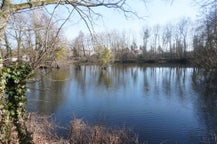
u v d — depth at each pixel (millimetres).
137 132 15102
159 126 16422
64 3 6379
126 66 74125
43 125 10562
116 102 23938
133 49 99750
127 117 18516
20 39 6602
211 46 34250
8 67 6512
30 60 6125
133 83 37906
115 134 11852
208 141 13945
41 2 6191
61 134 12172
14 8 5926
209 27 30719
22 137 6832
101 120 17297
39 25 6203
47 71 6832
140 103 23547
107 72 55594
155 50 91875
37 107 19219
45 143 8961
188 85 34750
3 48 7086
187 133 15156
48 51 5598
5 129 6414
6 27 6043
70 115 18250
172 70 58938
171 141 14008
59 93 27484
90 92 29422
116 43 88250
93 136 11109
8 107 6539
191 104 22891
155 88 32750
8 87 6590
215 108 21156
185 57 80562
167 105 22609
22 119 6902
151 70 60219
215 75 34688
